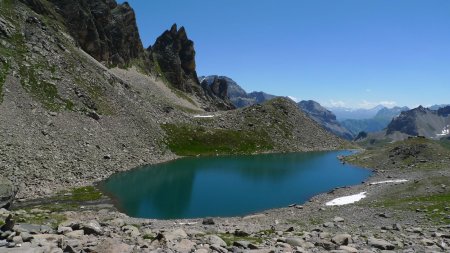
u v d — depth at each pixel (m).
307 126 189.50
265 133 170.00
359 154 138.12
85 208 57.31
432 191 59.00
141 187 78.12
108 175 86.75
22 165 69.69
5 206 34.84
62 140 90.19
